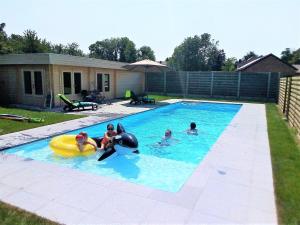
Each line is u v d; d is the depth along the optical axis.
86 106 13.27
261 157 5.71
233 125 9.51
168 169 5.62
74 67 15.16
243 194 3.92
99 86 17.61
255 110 13.75
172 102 17.28
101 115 11.41
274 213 3.39
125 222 3.16
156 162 6.03
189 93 22.20
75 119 10.28
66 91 14.76
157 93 23.53
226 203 3.65
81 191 3.99
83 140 6.39
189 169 5.62
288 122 10.26
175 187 4.79
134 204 3.60
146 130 10.25
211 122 11.96
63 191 3.99
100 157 6.10
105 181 4.36
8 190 4.02
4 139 7.02
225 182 4.36
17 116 9.73
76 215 3.31
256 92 19.72
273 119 10.92
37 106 14.17
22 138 7.15
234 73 20.25
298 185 4.24
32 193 3.92
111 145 6.39
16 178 4.46
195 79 21.81
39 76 13.93
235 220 3.23
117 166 5.81
